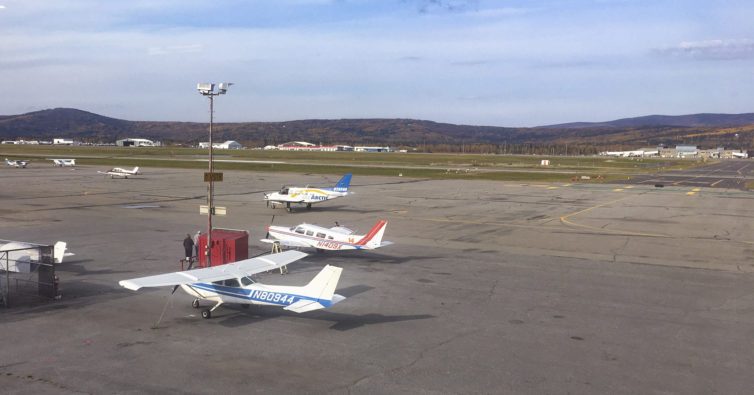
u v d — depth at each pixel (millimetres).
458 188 93125
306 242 35469
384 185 98062
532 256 37094
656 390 16406
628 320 23312
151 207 61312
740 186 105188
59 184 87688
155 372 17312
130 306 24719
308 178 110750
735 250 39750
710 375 17578
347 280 29969
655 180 121062
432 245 40875
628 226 51188
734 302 26234
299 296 22000
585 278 30906
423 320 23125
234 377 16984
